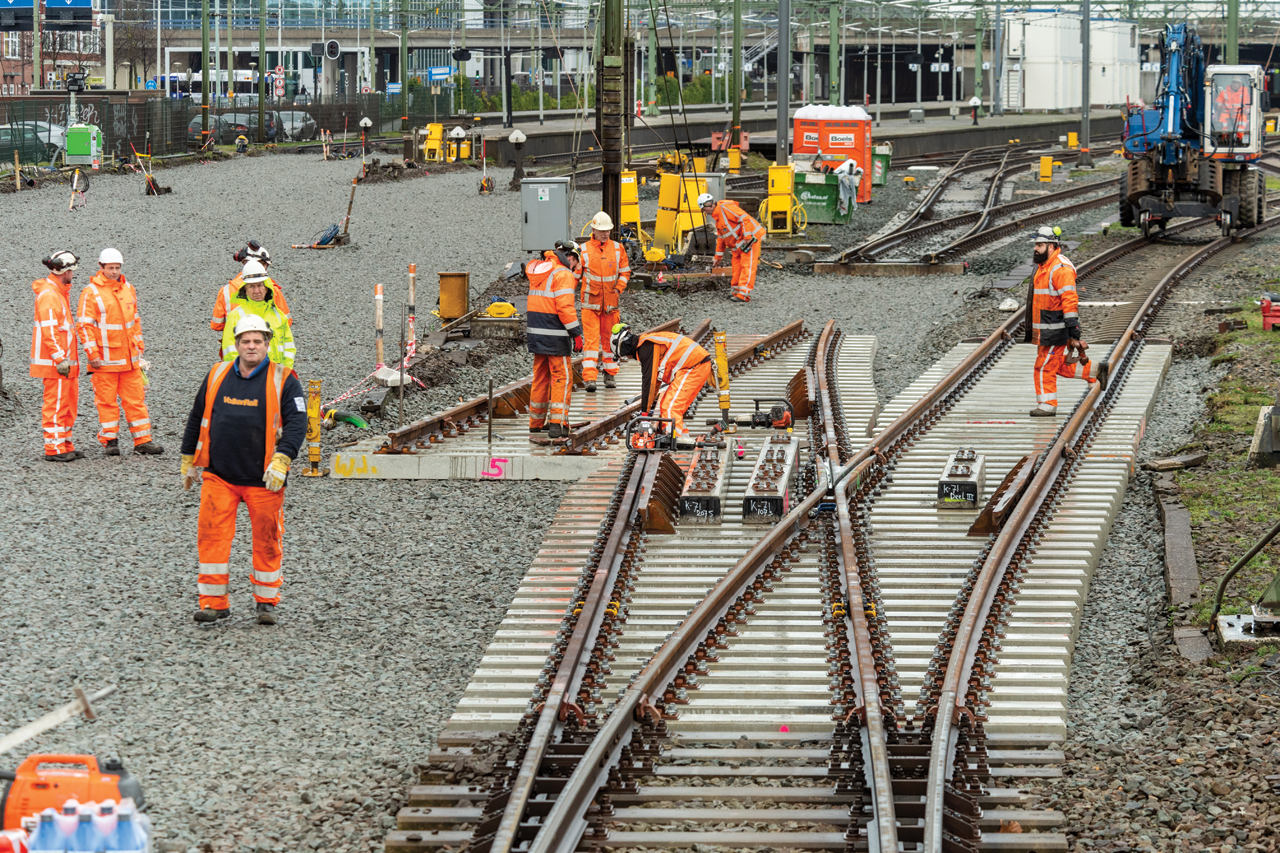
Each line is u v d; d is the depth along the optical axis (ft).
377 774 58.85
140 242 228.02
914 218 299.58
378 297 132.05
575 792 51.78
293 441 76.07
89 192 295.07
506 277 196.44
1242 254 231.30
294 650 73.51
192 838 52.19
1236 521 92.89
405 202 289.53
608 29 198.08
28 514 96.58
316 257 216.33
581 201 297.53
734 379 142.31
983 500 99.04
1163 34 245.24
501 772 56.13
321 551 90.22
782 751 59.26
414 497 102.99
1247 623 72.23
